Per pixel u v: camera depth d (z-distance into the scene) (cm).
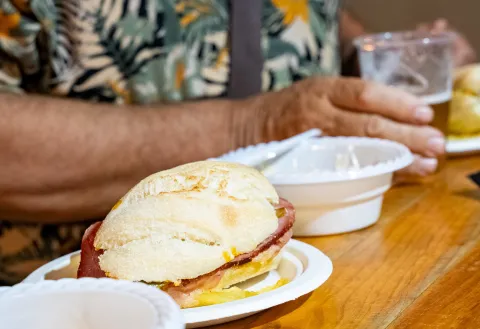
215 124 83
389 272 46
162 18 90
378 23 174
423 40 76
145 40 90
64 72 88
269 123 79
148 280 37
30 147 79
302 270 42
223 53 96
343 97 73
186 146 83
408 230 56
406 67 77
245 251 39
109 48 89
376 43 79
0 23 81
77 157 81
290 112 77
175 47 92
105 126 83
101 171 83
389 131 71
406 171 71
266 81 102
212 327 38
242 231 39
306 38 107
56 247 87
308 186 53
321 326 38
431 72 76
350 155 64
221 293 38
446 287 43
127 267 37
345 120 73
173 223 38
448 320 38
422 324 37
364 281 45
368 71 80
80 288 30
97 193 84
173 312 27
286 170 63
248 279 42
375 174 54
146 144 83
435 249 51
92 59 88
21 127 79
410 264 48
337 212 55
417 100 71
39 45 85
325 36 111
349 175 53
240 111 83
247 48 96
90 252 39
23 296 30
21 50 83
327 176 53
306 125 75
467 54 123
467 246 51
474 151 84
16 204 82
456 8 168
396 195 68
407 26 172
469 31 168
